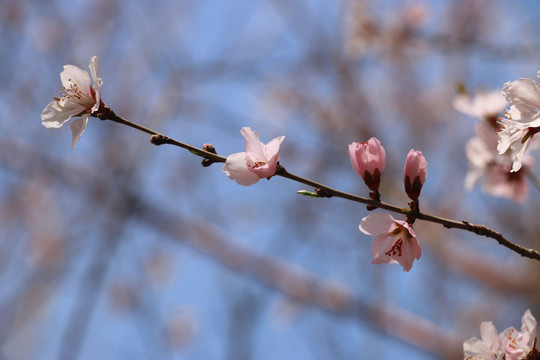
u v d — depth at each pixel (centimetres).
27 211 861
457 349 762
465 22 813
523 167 417
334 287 798
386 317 778
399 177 861
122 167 845
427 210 837
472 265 822
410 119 890
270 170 277
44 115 305
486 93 426
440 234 835
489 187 427
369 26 817
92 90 307
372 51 842
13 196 866
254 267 825
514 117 274
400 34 805
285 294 842
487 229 274
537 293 786
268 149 280
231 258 836
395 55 849
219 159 283
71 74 307
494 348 288
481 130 423
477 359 289
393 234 284
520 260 796
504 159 418
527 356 279
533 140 343
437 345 767
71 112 305
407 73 882
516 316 794
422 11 801
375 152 285
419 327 778
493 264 825
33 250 834
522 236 772
